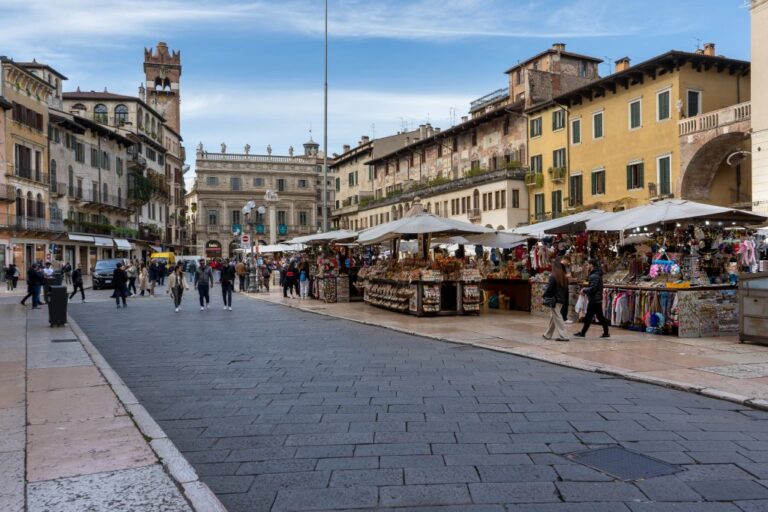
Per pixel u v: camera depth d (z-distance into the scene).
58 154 53.78
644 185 35.22
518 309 19.42
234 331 14.99
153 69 87.62
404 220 19.00
